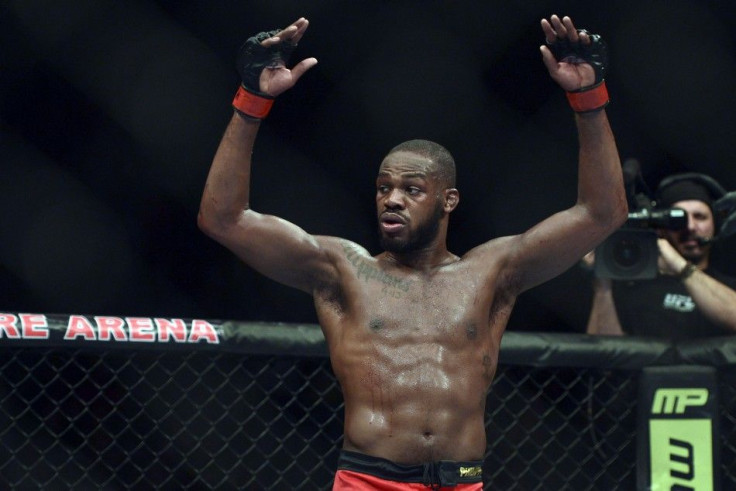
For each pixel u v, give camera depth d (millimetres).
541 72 19469
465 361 7996
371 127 19719
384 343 7977
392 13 19047
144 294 18984
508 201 19812
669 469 10734
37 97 18609
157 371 16656
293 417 16359
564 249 8305
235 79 19109
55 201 18812
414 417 7773
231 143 8102
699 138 19438
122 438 16016
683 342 10906
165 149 19125
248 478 16078
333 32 19219
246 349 10297
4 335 9742
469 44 19469
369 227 19734
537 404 15820
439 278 8273
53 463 15234
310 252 8367
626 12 18922
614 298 12930
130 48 18609
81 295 18734
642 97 19500
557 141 19750
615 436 11469
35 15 17844
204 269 19188
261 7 18688
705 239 12906
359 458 7773
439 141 19812
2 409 15070
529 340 10734
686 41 19109
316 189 19750
